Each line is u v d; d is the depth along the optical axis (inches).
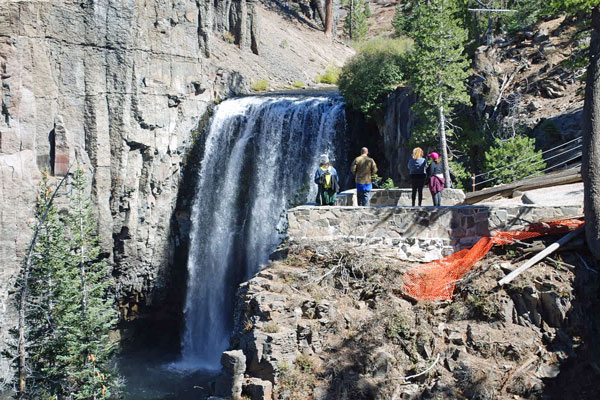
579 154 938.7
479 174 1135.0
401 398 498.3
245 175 1508.4
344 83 1446.9
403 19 1738.4
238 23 1991.9
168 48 1472.7
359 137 1429.6
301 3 2736.2
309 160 1448.1
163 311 1552.7
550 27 1343.5
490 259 569.0
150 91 1423.5
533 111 1141.1
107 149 1381.6
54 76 1307.8
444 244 604.4
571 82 1160.8
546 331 517.3
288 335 514.9
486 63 1290.6
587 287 525.7
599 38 569.3
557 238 568.7
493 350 510.9
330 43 2583.7
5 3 1218.0
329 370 505.4
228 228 1505.9
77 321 949.2
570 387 484.4
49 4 1275.8
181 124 1533.0
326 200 685.3
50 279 966.4
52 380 908.6
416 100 1248.2
